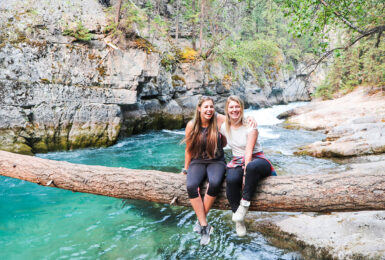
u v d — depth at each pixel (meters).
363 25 6.30
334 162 6.94
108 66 9.09
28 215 4.15
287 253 3.12
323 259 2.96
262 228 3.61
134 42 9.84
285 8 6.53
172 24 17.05
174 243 3.38
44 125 7.85
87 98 8.59
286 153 8.14
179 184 2.94
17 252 3.17
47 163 3.71
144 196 3.11
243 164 2.62
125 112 10.58
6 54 7.38
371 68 15.23
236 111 2.65
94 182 3.30
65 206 4.48
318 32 6.43
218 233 3.60
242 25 22.09
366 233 3.07
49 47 8.09
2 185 5.38
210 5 16.16
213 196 2.69
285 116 16.66
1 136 7.17
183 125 13.52
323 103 16.78
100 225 3.84
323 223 3.45
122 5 10.17
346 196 2.30
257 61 21.48
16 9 7.99
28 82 7.62
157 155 8.02
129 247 3.29
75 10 9.02
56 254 3.13
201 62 14.75
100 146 8.84
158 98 12.22
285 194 2.52
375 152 6.92
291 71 28.00
